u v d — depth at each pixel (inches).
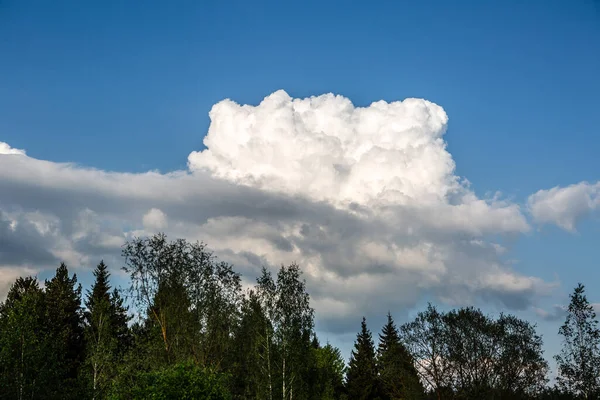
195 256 2477.9
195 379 1720.0
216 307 2395.4
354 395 3686.0
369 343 4237.2
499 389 2726.4
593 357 1915.6
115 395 1947.6
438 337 2832.2
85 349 2738.7
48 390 1895.9
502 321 2822.3
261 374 2423.7
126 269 2394.2
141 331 2391.7
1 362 1823.3
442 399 2810.0
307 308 2571.4
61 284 2979.8
